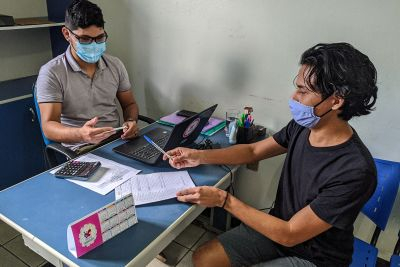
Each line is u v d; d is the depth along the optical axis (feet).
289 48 5.40
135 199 3.74
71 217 3.41
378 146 5.15
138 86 7.54
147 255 3.20
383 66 4.75
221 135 5.73
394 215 5.32
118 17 7.08
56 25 7.05
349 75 3.01
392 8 4.45
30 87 7.38
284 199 4.03
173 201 3.76
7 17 6.22
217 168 4.62
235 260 4.01
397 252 4.62
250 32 5.65
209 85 6.48
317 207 3.24
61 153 5.13
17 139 7.08
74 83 5.53
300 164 3.80
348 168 3.22
